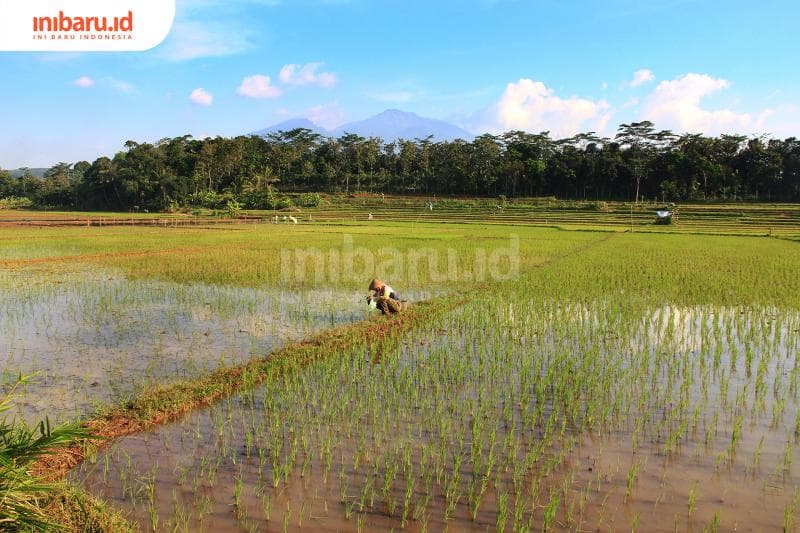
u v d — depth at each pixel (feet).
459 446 19.17
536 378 26.14
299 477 17.02
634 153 301.22
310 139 407.44
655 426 20.90
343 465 17.81
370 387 24.88
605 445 19.38
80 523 13.96
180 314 40.09
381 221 184.55
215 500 15.78
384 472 17.44
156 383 25.16
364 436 19.88
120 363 28.40
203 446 19.08
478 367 27.78
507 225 165.99
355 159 356.59
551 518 14.47
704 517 15.11
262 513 15.15
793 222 170.09
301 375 26.48
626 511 15.37
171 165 295.89
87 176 297.12
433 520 14.90
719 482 16.90
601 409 22.52
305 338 33.60
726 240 112.27
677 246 96.02
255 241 99.81
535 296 47.24
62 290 49.19
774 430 20.57
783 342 32.86
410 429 20.48
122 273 59.67
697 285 52.34
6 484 12.05
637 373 26.91
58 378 25.94
